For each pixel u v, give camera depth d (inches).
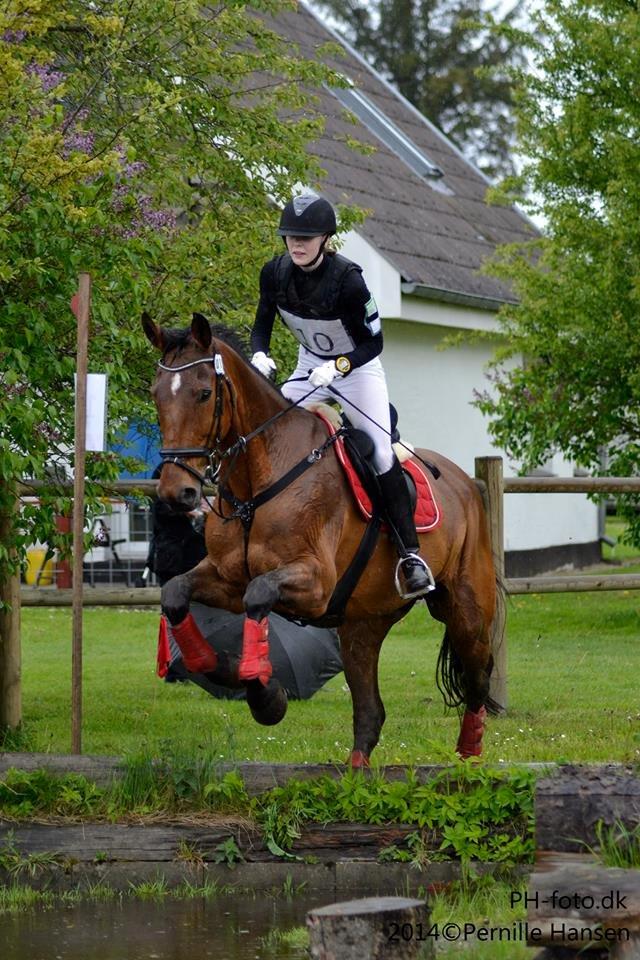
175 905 324.8
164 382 328.8
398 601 388.8
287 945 291.4
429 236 1128.2
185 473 323.3
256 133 601.0
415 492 393.7
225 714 544.1
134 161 470.3
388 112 1438.2
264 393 350.9
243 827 343.0
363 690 395.5
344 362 358.0
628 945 251.8
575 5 843.4
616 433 863.1
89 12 544.1
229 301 551.8
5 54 397.7
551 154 853.2
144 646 761.6
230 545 347.6
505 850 329.4
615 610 903.1
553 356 855.7
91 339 432.8
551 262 863.1
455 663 433.1
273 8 628.4
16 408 385.4
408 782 344.8
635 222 797.2
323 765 356.8
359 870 335.6
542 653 723.4
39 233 396.2
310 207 348.8
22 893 330.0
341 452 358.9
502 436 878.4
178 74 573.9
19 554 426.6
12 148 394.9
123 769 356.8
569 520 1237.7
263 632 323.0
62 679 641.0
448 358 1115.9
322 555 343.6
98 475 430.3
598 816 290.7
